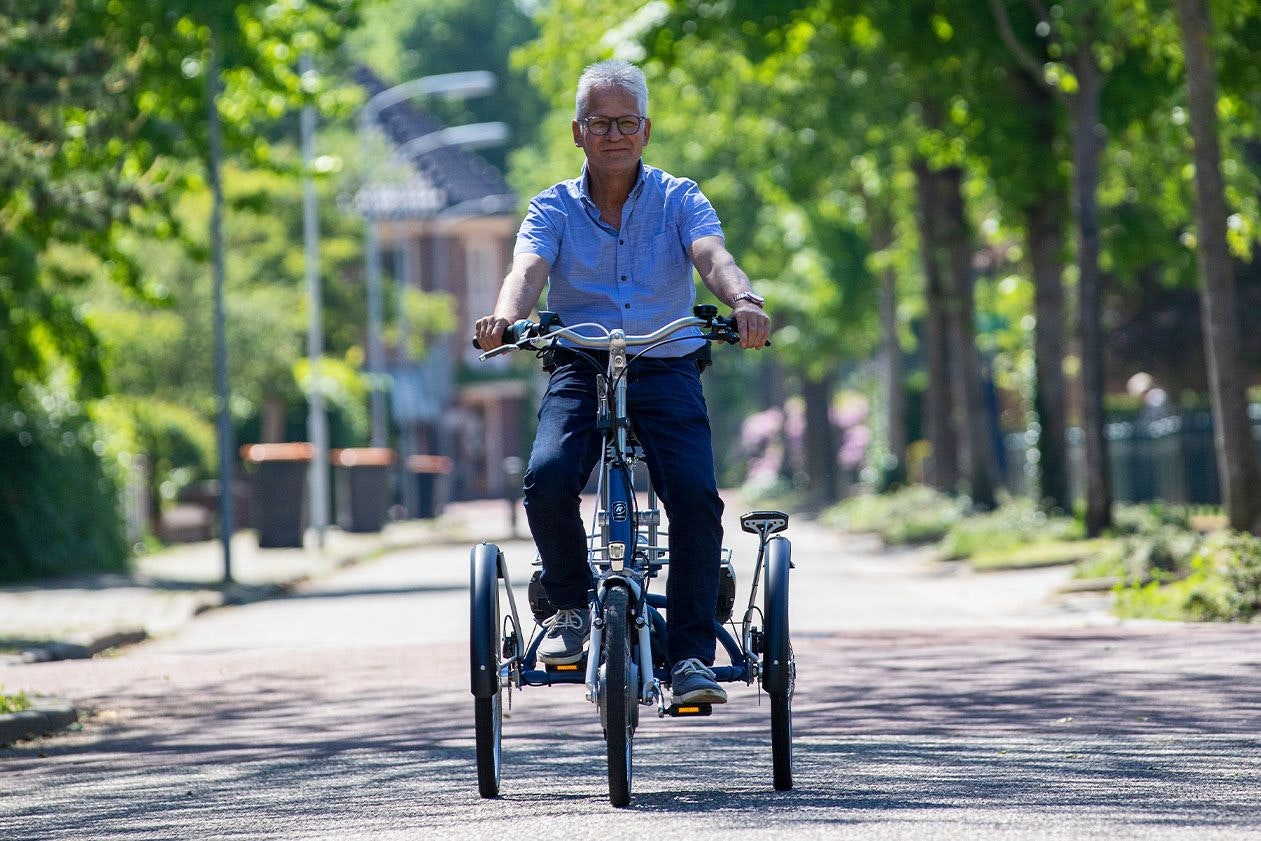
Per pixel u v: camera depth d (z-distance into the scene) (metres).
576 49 79.25
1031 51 67.94
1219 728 23.52
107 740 27.50
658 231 18.47
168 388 107.94
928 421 93.12
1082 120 63.81
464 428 190.62
